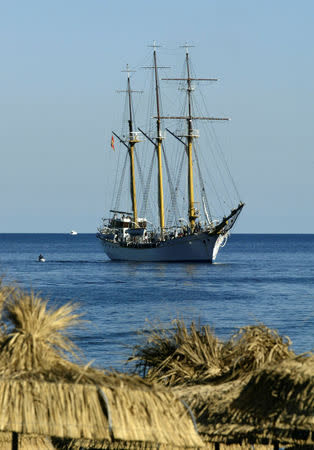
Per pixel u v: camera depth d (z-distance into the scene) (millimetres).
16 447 25312
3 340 24438
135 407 22344
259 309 186500
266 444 28109
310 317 162500
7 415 22219
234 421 24922
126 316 162125
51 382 22625
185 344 32938
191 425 22609
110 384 22703
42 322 24922
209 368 31188
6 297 25672
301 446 26078
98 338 117688
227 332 132125
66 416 22078
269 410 24391
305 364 24859
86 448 27750
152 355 34156
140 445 26672
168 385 31312
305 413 23656
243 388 26000
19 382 22672
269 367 25047
